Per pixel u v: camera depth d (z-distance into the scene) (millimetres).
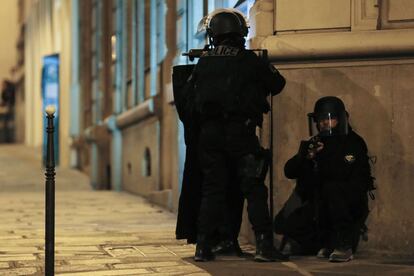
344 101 22906
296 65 23203
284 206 23266
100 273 19547
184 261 21297
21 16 124750
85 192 46844
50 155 16969
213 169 21062
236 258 21828
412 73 22484
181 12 34156
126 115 44625
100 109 54281
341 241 21656
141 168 42656
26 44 114500
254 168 20797
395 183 22531
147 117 41000
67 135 73688
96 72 56875
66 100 73812
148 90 41875
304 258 22188
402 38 22266
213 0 30203
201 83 20828
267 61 21109
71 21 69312
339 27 23141
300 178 22812
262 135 23406
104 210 35875
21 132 122062
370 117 22734
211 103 20578
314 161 21875
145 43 42625
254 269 19938
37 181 61688
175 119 33469
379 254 22469
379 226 22547
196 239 22281
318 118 21750
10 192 51875
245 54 20891
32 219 31969
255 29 23859
